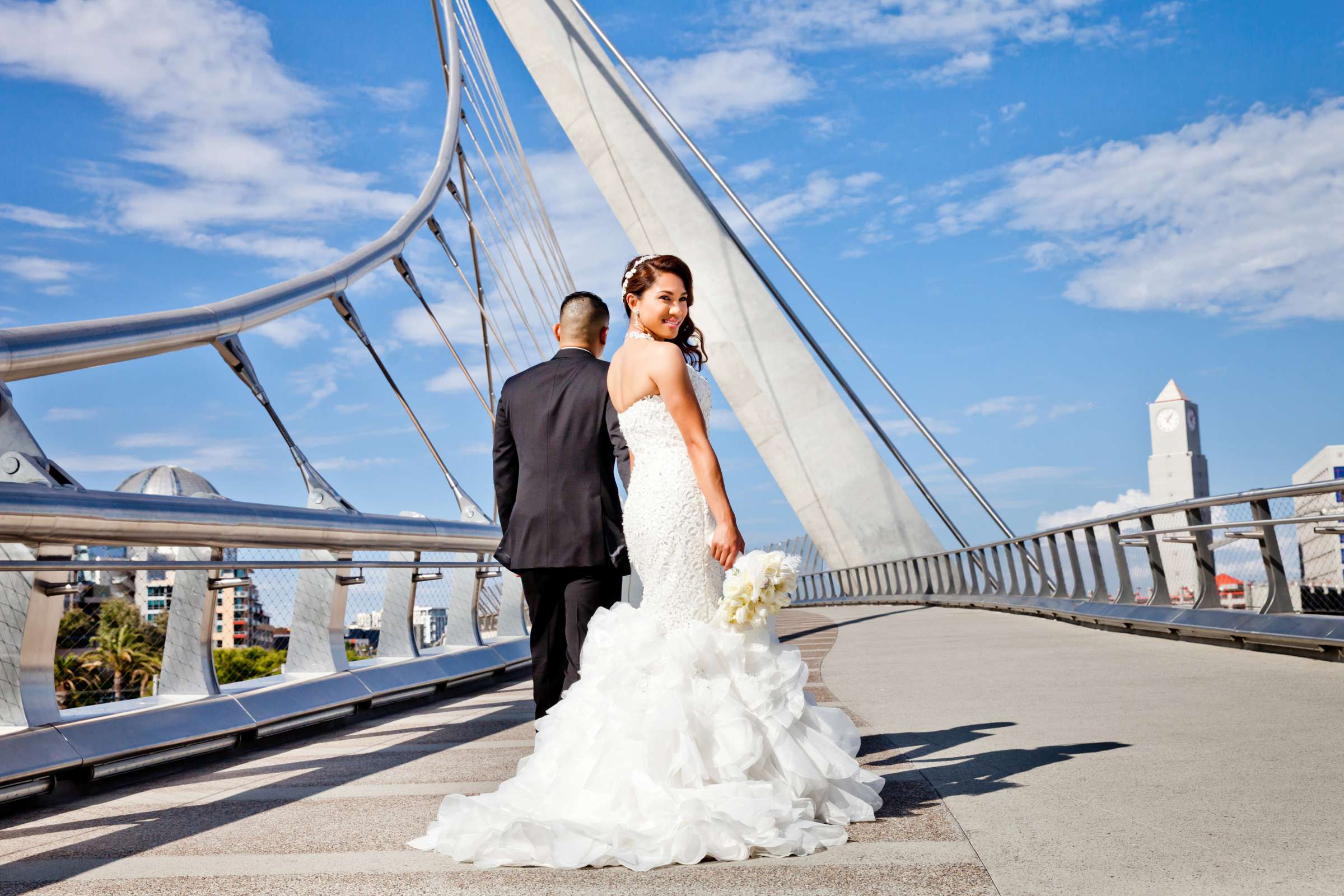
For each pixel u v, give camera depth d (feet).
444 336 38.63
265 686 16.81
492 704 21.15
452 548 22.53
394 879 8.04
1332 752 11.39
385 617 22.68
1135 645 27.71
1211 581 28.14
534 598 12.22
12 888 8.20
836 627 47.44
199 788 12.76
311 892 7.76
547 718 9.91
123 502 12.22
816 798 9.16
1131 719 14.43
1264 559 24.22
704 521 9.86
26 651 12.25
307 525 16.21
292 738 16.90
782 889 7.23
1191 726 13.61
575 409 11.81
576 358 12.15
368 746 15.78
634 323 10.56
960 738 13.55
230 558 15.52
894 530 107.45
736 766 8.96
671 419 10.12
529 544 11.86
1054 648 27.89
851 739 10.12
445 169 52.70
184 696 15.14
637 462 10.26
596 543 11.75
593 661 9.82
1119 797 9.49
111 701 13.89
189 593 15.38
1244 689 17.28
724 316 110.63
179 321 17.10
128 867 8.78
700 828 8.13
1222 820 8.48
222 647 16.42
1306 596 23.17
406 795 11.71
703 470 9.73
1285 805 8.92
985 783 10.48
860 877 7.41
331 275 26.37
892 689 19.76
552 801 9.23
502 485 12.55
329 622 19.07
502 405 12.30
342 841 9.46
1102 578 37.73
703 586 9.74
